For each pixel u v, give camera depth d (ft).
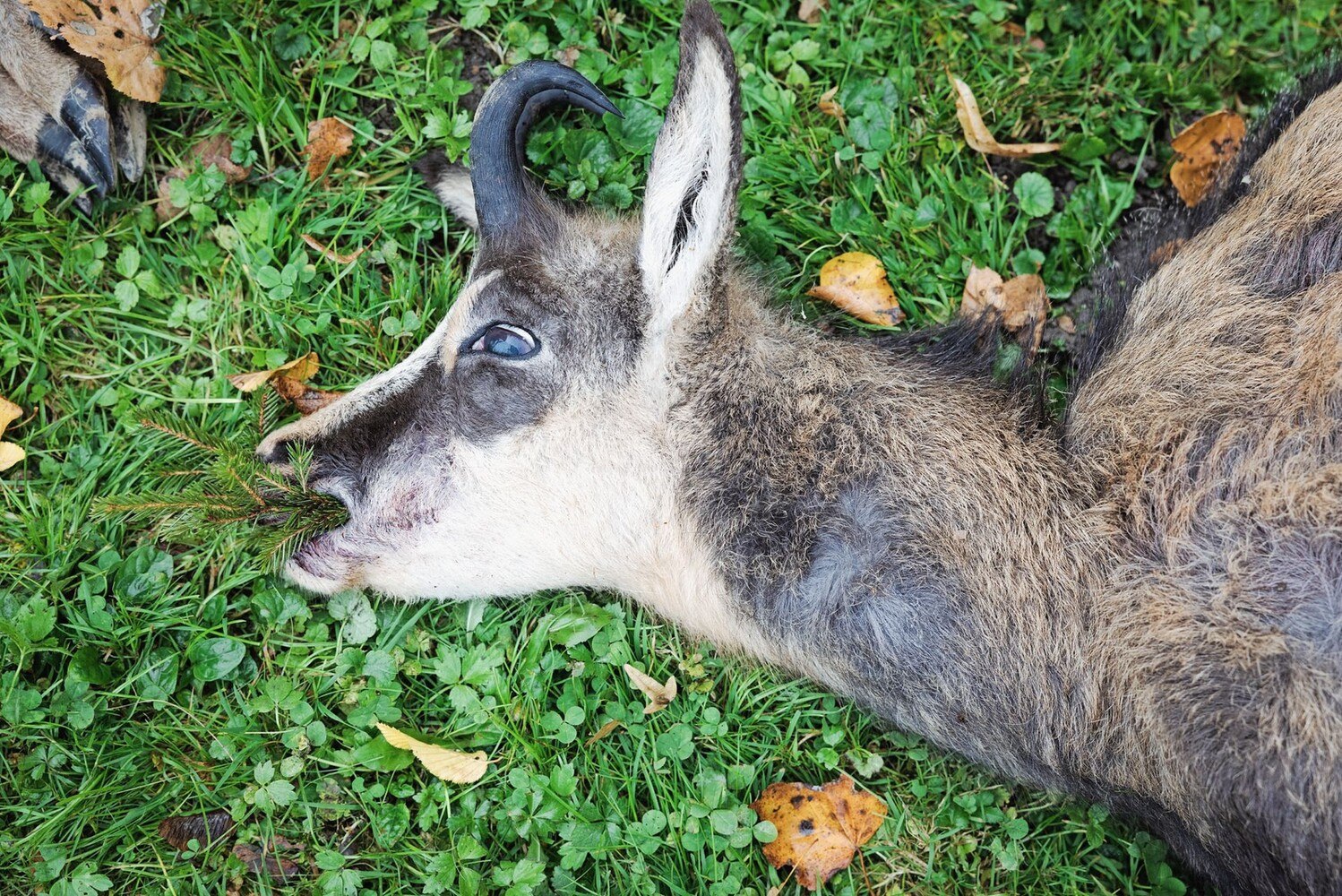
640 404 2.55
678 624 2.71
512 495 2.57
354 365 2.91
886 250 3.00
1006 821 2.75
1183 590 2.36
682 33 2.36
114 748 2.69
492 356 2.54
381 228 2.95
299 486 2.57
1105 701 2.41
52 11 2.78
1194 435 2.41
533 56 2.99
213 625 2.76
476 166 2.63
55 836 2.64
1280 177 2.58
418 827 2.70
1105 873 2.77
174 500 2.58
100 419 2.86
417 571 2.63
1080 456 2.50
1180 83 3.12
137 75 2.87
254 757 2.70
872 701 2.58
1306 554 2.30
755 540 2.52
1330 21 3.16
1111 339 2.66
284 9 2.99
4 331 2.84
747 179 2.98
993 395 2.58
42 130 2.83
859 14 3.09
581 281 2.56
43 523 2.77
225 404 2.86
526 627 2.79
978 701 2.48
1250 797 2.32
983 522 2.47
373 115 3.02
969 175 3.07
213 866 2.65
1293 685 2.28
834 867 2.70
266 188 2.96
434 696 2.77
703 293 2.49
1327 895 2.30
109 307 2.88
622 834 2.68
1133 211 3.07
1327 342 2.37
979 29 3.11
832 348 2.60
